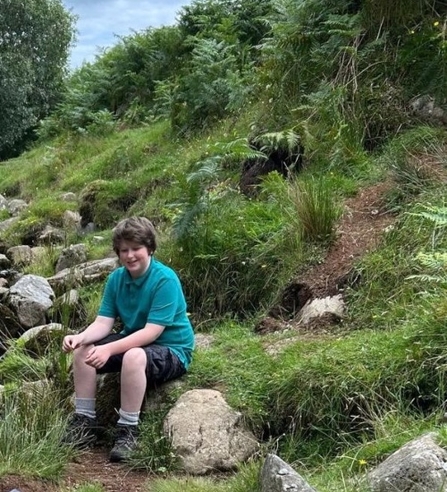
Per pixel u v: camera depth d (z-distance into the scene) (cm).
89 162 856
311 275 373
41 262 583
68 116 1104
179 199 471
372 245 369
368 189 423
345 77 494
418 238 349
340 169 449
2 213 826
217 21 912
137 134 864
